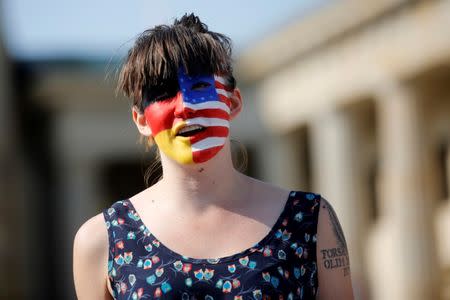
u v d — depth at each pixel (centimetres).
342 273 281
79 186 1788
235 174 288
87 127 1780
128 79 289
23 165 1745
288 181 1742
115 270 276
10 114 1647
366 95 1405
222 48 288
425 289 1268
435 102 1359
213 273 266
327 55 1474
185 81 280
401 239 1295
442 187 1460
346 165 1522
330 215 286
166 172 287
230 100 292
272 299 264
